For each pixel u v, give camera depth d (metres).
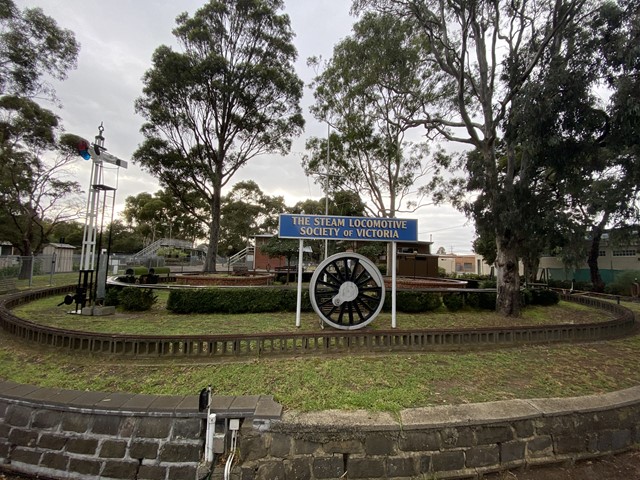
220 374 4.00
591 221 6.68
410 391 3.61
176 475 2.91
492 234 8.59
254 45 16.72
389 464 2.86
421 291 9.27
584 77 5.61
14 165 18.16
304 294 8.29
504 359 4.98
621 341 6.41
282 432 2.88
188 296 7.84
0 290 10.67
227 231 43.06
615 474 3.10
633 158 5.68
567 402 3.37
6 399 3.17
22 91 13.17
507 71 8.20
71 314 7.22
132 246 46.19
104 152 7.36
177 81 15.29
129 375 3.96
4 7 11.32
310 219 6.69
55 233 35.66
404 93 11.80
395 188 17.28
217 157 17.73
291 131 18.28
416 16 9.19
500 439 3.06
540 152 6.18
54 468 2.99
